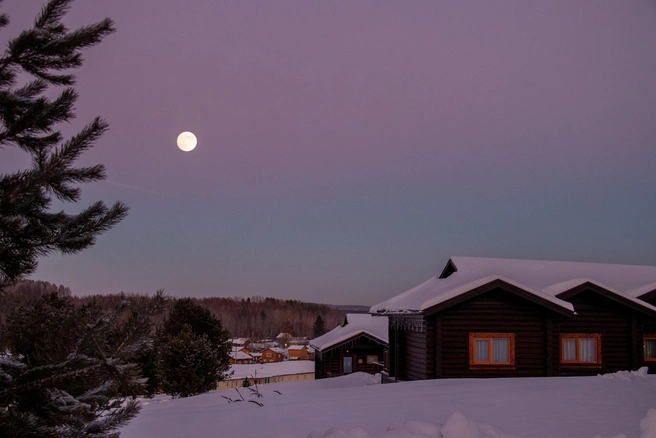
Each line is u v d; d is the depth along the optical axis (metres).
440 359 16.75
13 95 3.39
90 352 3.13
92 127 3.35
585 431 7.12
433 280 22.55
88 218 3.62
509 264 21.48
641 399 9.75
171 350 30.47
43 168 3.23
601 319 18.14
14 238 3.38
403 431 6.04
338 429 6.33
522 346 17.05
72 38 3.41
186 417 9.77
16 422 3.18
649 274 21.83
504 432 6.28
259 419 9.09
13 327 3.23
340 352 32.47
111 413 3.59
